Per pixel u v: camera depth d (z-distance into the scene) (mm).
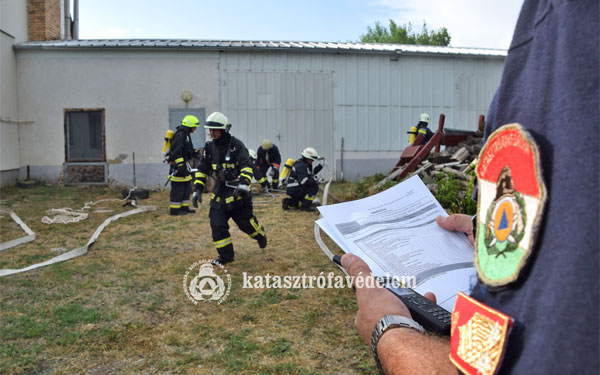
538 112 406
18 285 4617
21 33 14508
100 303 4133
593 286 333
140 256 5801
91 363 3031
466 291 929
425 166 8703
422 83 14922
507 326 394
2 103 12984
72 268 5215
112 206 10242
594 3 365
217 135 5148
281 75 14344
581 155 351
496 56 14969
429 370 562
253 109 14281
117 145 13945
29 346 3260
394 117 14836
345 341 3324
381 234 1144
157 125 14008
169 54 13961
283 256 5715
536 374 356
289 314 3840
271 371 2900
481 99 15242
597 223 336
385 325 684
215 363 3021
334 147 14648
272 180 12531
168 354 3152
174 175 8852
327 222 1226
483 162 475
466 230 1133
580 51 366
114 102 13898
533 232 386
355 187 10992
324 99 14531
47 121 13836
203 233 7246
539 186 382
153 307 4023
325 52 14414
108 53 13820
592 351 328
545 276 375
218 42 15508
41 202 10680
